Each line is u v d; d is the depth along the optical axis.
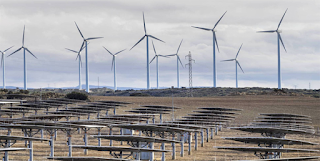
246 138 81.56
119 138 75.75
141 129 86.38
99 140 106.25
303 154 101.69
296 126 117.00
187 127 99.19
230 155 103.25
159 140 77.25
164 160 92.06
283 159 74.25
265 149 76.88
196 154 104.81
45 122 92.44
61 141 119.69
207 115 130.12
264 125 121.31
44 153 100.25
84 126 94.81
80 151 104.31
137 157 76.62
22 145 110.44
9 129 97.56
